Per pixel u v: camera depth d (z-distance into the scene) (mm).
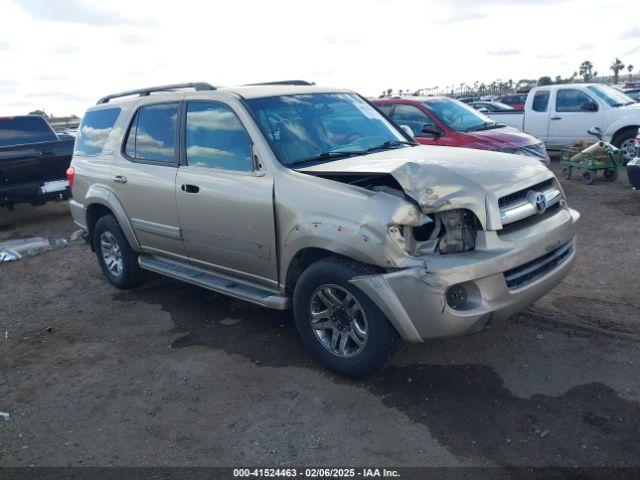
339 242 3539
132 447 3348
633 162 8797
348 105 5090
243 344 4562
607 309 4672
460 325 3350
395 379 3838
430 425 3328
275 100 4609
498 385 3674
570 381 3658
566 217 3984
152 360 4422
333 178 3885
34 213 11391
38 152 9469
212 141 4578
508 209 3557
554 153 14750
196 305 5512
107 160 5699
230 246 4438
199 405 3732
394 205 3373
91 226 6270
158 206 5039
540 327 4418
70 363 4492
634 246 6336
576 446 3051
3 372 4426
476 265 3318
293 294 4062
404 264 3336
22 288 6496
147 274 6152
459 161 3947
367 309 3539
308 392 3771
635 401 3398
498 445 3107
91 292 6168
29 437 3529
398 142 4898
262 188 4070
